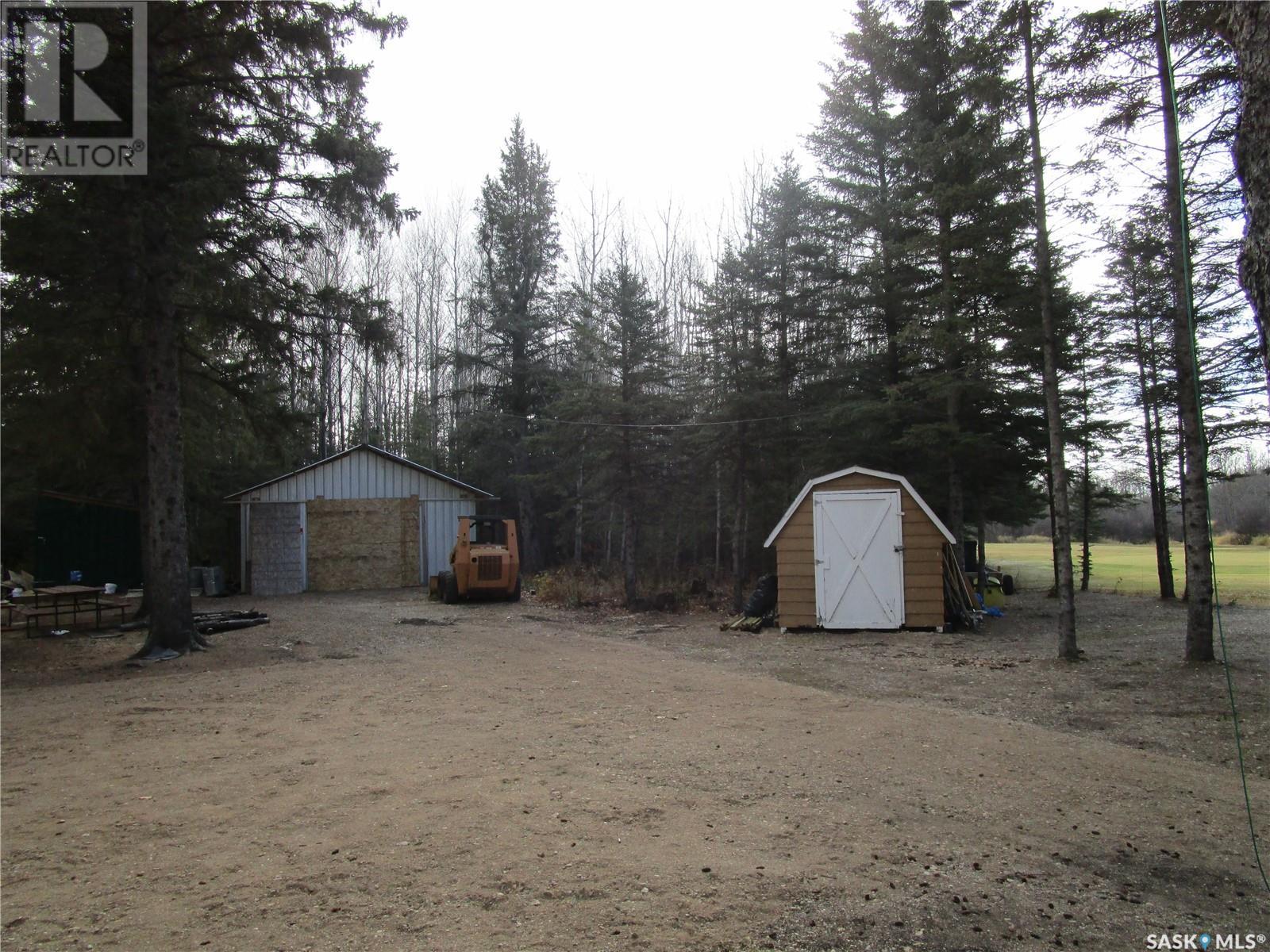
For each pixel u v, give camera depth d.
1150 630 12.96
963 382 14.14
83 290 10.35
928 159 13.89
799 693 8.12
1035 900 3.39
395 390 38.88
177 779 5.16
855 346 20.20
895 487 13.45
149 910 3.27
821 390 19.72
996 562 35.62
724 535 27.11
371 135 12.12
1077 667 9.52
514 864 3.70
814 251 19.56
